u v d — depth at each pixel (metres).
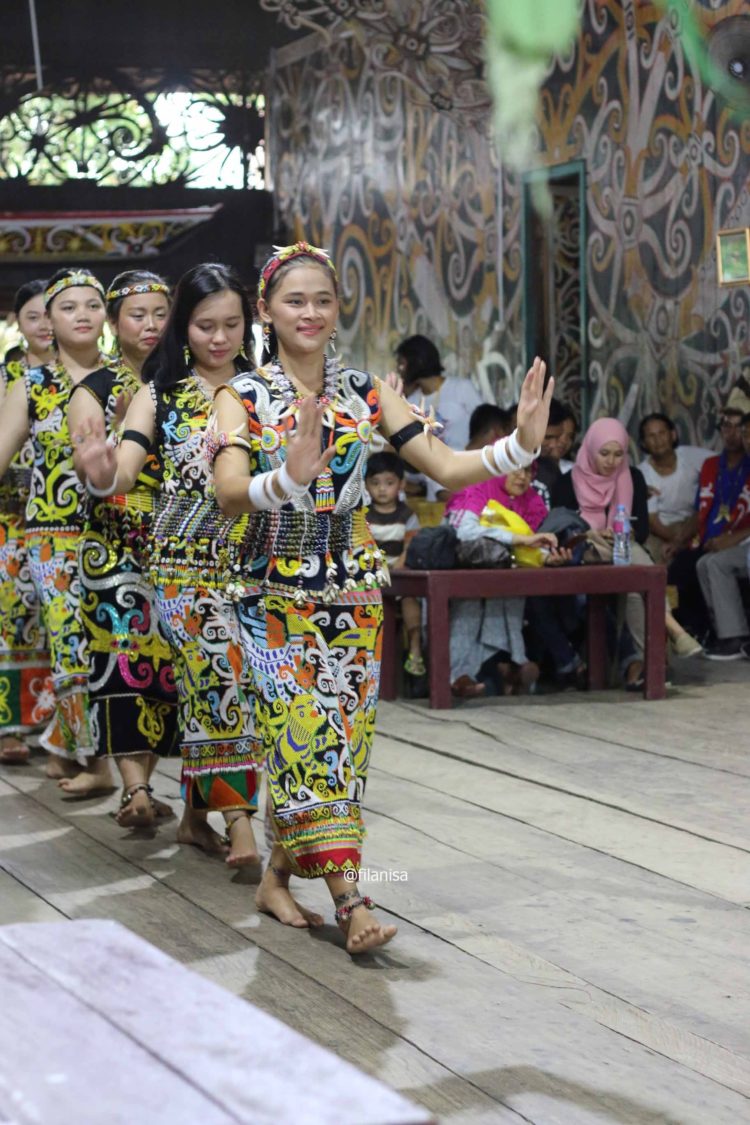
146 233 16.23
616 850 4.64
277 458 3.54
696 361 10.52
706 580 9.21
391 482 8.00
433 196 13.68
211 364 4.48
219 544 4.43
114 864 4.58
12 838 4.94
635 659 7.76
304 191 15.95
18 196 16.31
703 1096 2.85
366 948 3.54
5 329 16.14
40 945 1.79
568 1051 3.06
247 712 4.46
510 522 7.51
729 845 4.68
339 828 3.57
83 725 5.46
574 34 11.55
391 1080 2.91
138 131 16.41
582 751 6.22
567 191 12.12
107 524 4.81
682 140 10.52
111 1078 1.41
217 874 4.46
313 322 3.58
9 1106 1.36
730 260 9.18
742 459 9.36
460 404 10.01
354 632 3.66
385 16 12.35
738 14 10.01
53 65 16.16
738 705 7.37
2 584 6.12
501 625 7.59
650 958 3.64
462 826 4.95
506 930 3.86
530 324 12.32
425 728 6.79
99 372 5.01
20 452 6.03
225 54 16.14
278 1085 1.38
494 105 12.37
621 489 8.34
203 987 1.65
